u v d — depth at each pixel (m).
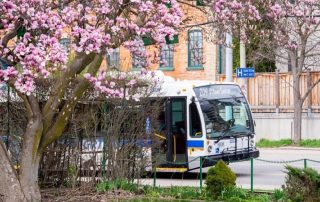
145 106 19.53
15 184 15.25
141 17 14.16
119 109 19.20
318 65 41.31
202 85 24.98
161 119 24.69
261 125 42.94
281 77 42.44
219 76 46.00
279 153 35.09
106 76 17.25
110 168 19.23
